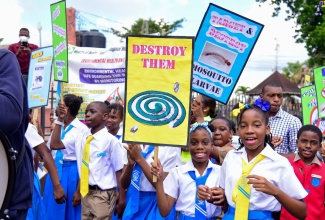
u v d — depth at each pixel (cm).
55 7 693
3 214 215
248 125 354
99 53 853
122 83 842
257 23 525
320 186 495
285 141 615
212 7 534
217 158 541
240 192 348
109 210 585
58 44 690
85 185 581
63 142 635
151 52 374
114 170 588
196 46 537
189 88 370
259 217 346
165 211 395
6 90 222
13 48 917
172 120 371
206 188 373
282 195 329
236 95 1355
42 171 643
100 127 591
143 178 493
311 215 493
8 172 216
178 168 446
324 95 722
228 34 532
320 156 607
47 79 606
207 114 633
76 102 654
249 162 361
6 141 212
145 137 373
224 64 533
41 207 508
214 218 439
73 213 633
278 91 612
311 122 800
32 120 629
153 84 374
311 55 2436
